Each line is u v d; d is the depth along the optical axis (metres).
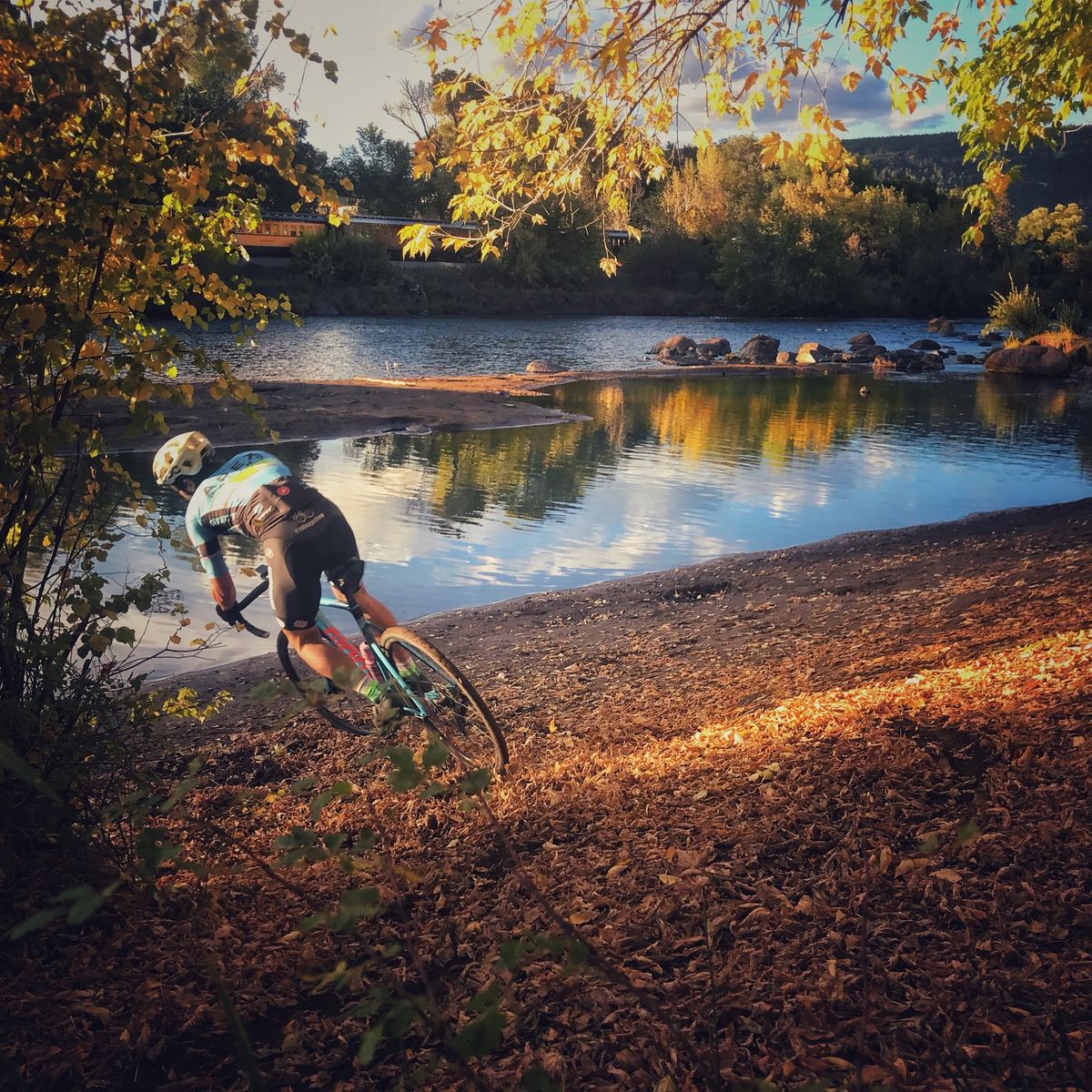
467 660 8.88
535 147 5.95
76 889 1.59
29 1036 2.96
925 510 16.02
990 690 5.26
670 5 5.76
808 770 4.45
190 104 4.17
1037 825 3.52
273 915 3.74
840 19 5.48
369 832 2.12
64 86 3.62
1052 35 7.70
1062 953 2.84
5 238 3.74
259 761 6.55
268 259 76.38
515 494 16.67
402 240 6.03
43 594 4.18
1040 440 24.08
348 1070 2.77
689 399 32.28
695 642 8.89
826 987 2.80
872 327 71.81
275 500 5.14
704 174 94.38
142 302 4.25
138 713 4.27
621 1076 2.58
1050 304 90.88
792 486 17.83
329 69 3.96
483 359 43.62
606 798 4.61
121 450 18.98
